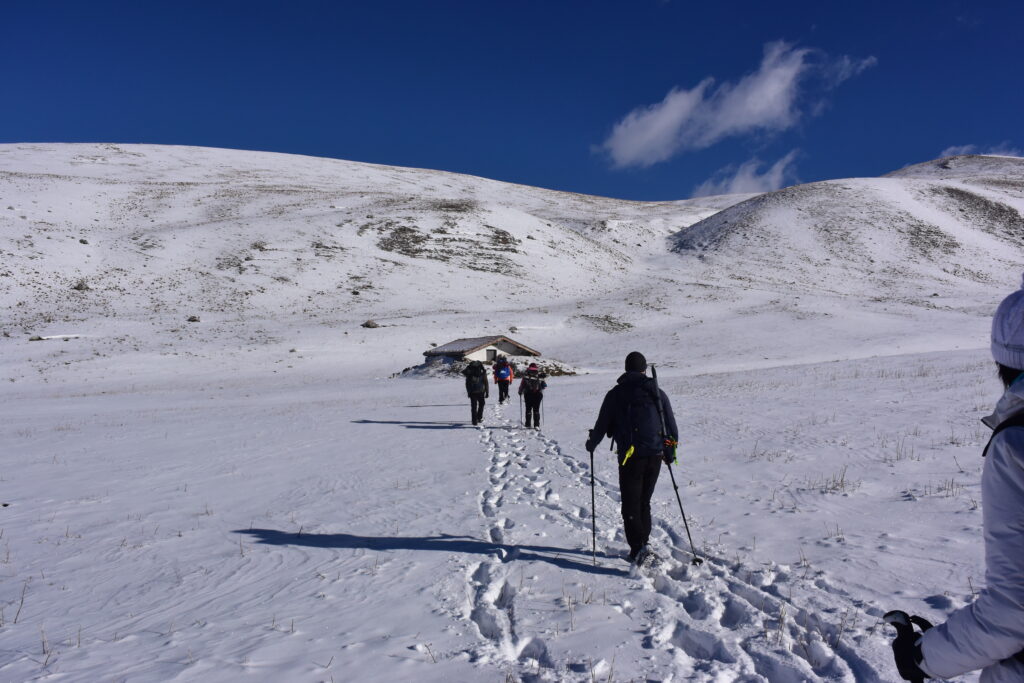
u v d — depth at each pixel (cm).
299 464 1158
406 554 596
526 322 6550
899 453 958
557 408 2166
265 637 408
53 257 6869
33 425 2264
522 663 367
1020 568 144
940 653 166
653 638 396
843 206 11494
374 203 11075
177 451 1386
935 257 9462
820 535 600
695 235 11594
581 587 496
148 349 5091
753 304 7194
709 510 714
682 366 4978
